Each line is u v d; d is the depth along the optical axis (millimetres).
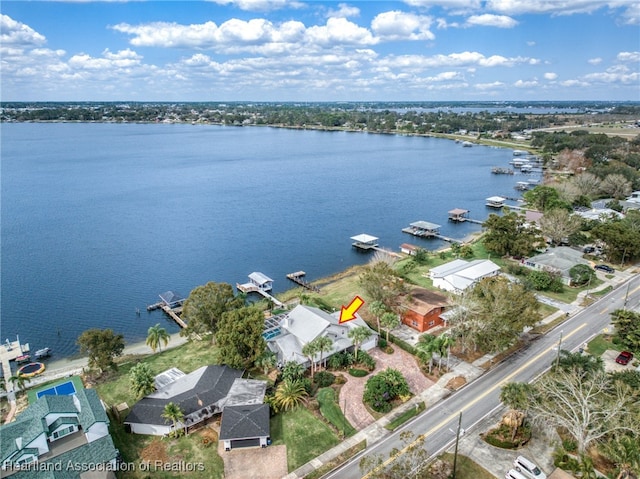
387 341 73562
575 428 45969
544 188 156250
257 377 63375
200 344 75062
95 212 160125
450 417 55031
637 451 41688
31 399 59062
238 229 143875
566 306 84875
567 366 57156
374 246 127875
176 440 51562
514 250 106812
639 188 177250
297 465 47750
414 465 45188
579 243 114562
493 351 69250
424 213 167250
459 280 90812
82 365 70750
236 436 49312
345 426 53594
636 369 63188
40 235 134375
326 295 93938
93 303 93062
